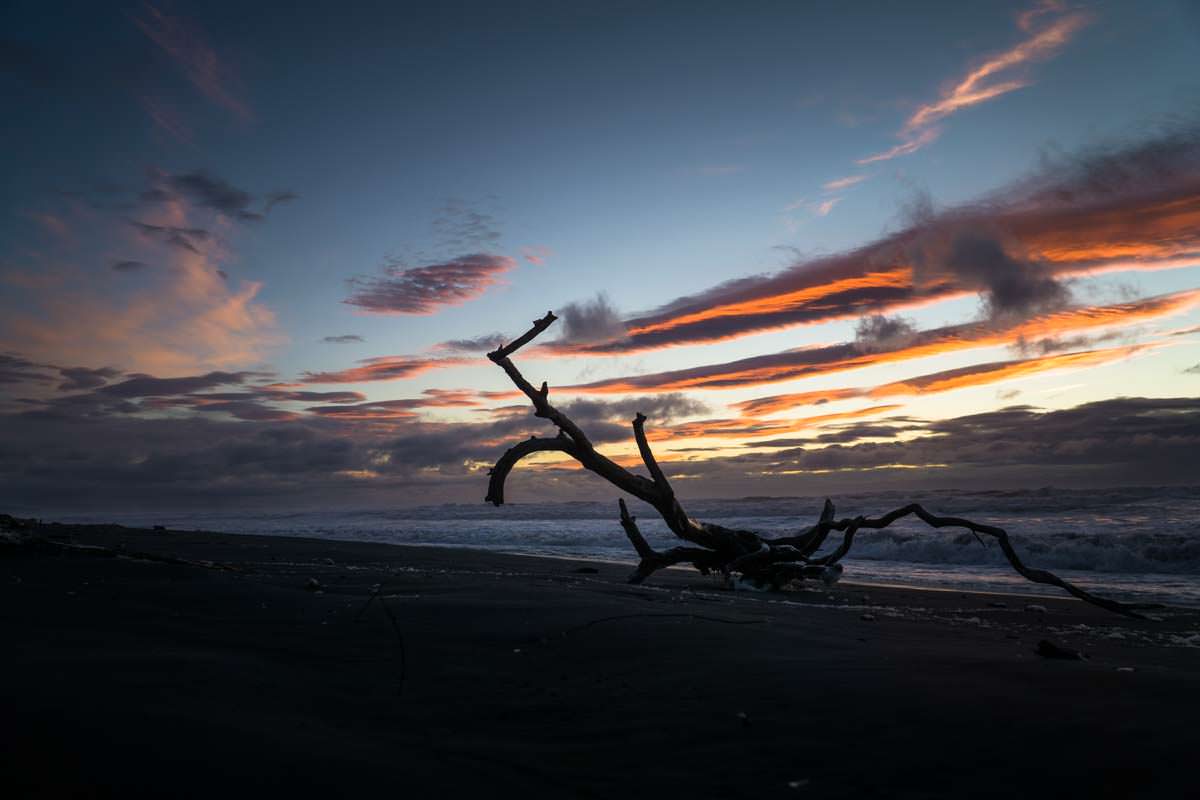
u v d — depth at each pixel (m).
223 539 16.17
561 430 9.57
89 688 2.71
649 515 44.44
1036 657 4.28
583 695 3.17
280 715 2.67
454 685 3.34
